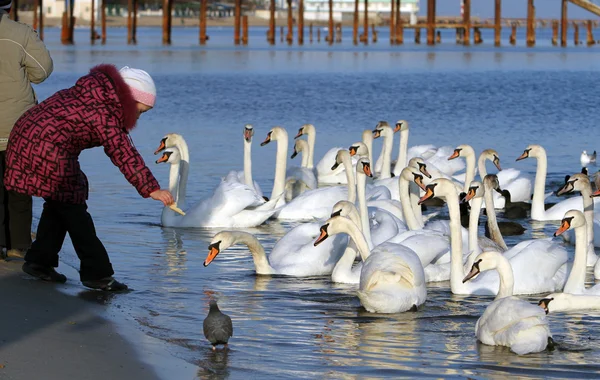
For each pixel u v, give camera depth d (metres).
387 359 10.30
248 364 9.93
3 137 12.52
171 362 9.63
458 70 67.44
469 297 13.30
